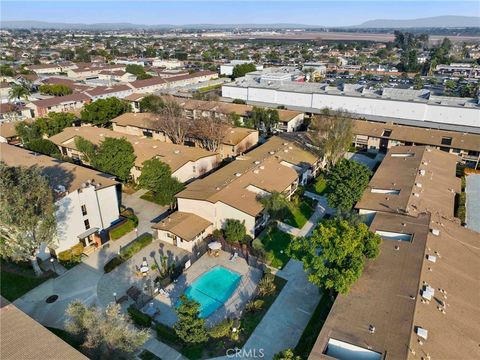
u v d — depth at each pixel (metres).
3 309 30.83
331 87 112.31
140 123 87.00
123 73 165.25
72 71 174.88
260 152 66.38
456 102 92.31
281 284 40.94
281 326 35.47
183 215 50.12
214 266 43.97
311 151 68.81
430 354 26.81
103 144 60.88
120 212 54.84
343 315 30.80
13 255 39.41
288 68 173.75
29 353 26.58
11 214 35.91
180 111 81.19
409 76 190.88
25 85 136.50
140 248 46.97
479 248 40.00
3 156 59.66
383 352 26.94
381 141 81.56
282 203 49.19
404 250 38.19
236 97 121.75
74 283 40.94
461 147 72.62
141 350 32.94
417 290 32.38
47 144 71.06
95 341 28.95
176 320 36.03
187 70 192.12
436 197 50.78
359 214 47.56
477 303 32.03
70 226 45.12
